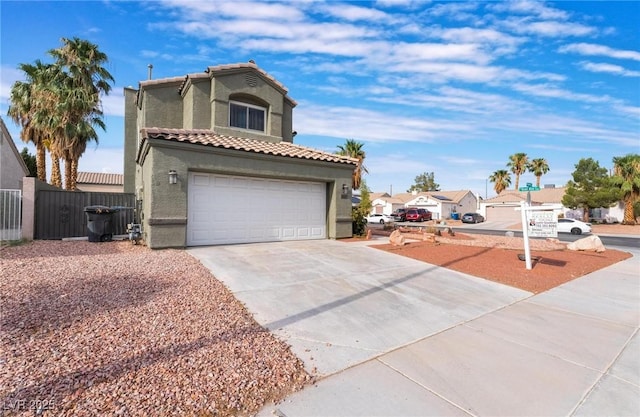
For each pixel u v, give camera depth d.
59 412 2.51
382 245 11.95
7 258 7.42
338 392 3.10
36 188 11.66
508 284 7.40
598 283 7.81
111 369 3.12
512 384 3.34
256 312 5.03
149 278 6.17
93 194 12.79
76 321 4.11
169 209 9.49
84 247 9.48
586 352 4.14
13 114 20.97
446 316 5.32
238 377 3.18
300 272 7.51
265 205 11.72
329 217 13.37
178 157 9.64
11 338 3.58
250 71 13.62
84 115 20.14
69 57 19.58
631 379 3.51
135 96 16.72
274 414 2.74
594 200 32.31
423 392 3.14
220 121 12.91
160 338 3.82
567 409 2.95
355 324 4.80
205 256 8.60
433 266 8.83
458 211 52.91
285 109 15.95
